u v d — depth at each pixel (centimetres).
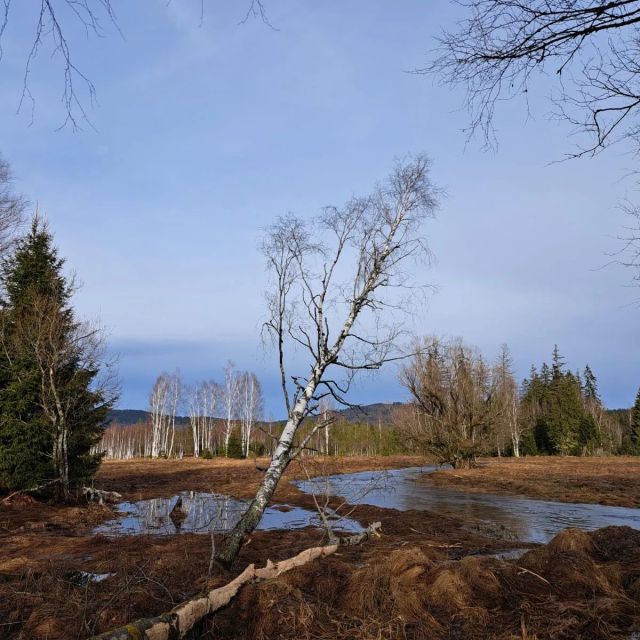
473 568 641
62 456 1888
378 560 754
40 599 636
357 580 633
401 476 3256
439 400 3544
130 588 627
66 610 588
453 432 3559
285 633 515
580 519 1583
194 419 7119
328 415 1045
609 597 575
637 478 2845
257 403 6838
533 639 479
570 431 6900
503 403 3684
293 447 937
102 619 547
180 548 985
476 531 1318
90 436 2088
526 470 3462
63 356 2000
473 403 3553
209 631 527
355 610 582
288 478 3056
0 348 1980
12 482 1808
